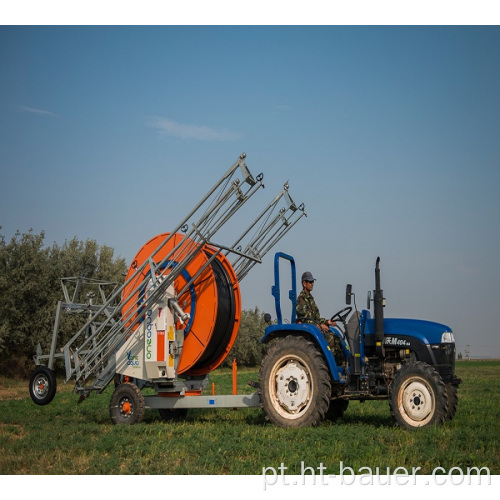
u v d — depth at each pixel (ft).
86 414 45.98
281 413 34.65
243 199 35.01
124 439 30.66
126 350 38.96
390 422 37.27
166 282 37.04
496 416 40.09
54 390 41.14
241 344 163.73
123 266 121.19
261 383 35.37
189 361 38.47
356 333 35.55
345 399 39.27
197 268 38.83
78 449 28.96
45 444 30.35
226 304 39.83
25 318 97.45
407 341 35.01
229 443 28.50
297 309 37.17
